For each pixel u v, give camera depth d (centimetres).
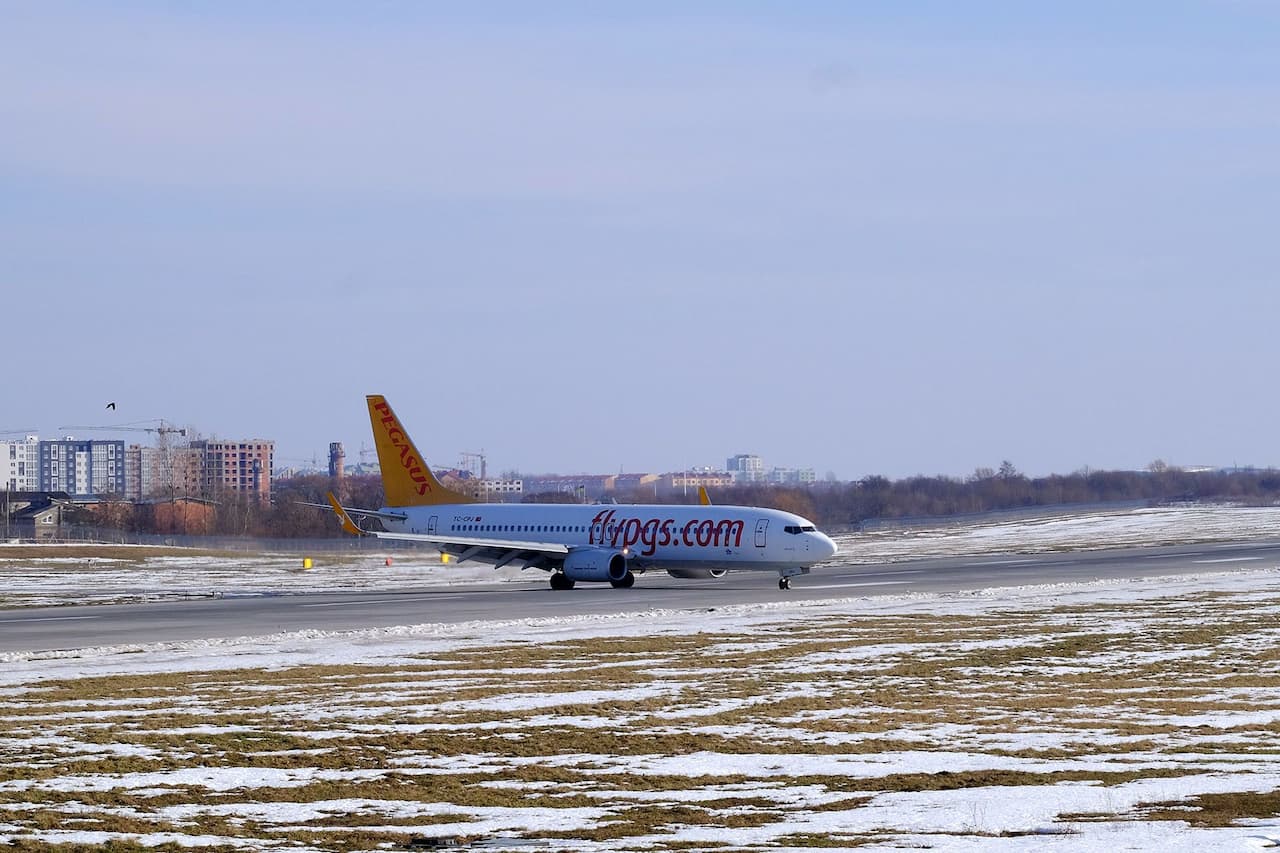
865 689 9581
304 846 5138
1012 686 9744
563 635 13375
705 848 4984
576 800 5944
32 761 6881
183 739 7531
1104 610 15825
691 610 16550
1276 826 5109
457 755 7062
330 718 8262
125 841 5212
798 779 6356
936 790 6038
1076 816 5384
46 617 17575
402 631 14100
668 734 7669
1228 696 9219
